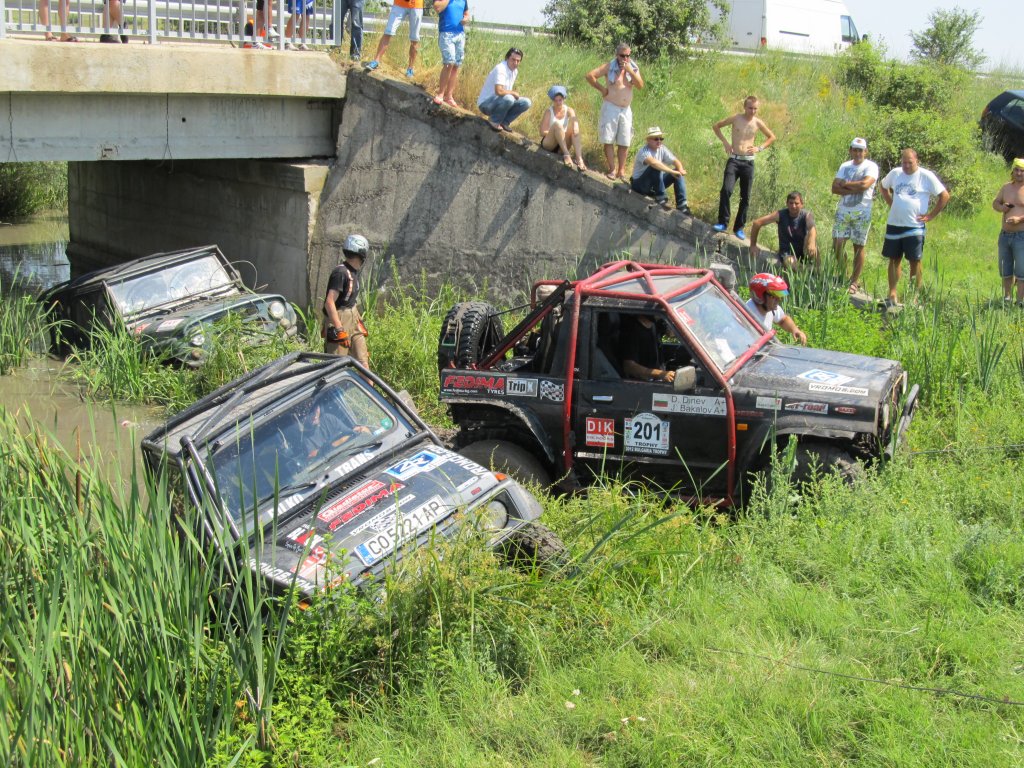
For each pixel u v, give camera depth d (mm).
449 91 14273
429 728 4422
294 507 5391
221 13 15914
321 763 4180
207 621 4742
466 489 5547
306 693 4492
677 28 18047
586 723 4367
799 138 16328
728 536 6059
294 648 4645
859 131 16797
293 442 5727
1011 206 11492
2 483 5141
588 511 6035
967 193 16250
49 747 3713
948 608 5152
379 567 5070
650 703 4430
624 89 13461
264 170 15422
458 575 4953
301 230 15062
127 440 9438
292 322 12547
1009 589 5266
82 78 12766
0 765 3518
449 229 14492
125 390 11000
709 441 6883
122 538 4426
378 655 4824
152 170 17906
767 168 14461
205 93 13961
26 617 4207
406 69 15148
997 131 18922
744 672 4609
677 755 4078
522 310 13539
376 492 5504
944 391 8836
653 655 4961
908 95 19203
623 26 17906
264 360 10961
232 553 4598
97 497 4781
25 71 12312
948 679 4543
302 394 5926
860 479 6520
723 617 5137
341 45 15461
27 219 26094
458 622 4883
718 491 7000
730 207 13844
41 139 12969
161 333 11523
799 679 4523
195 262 12930
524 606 5020
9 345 12234
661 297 7027
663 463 7016
